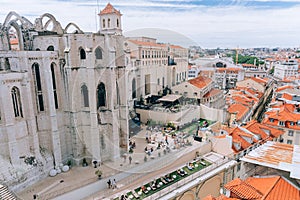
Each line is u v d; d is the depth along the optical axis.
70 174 38.00
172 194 29.58
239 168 37.28
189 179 32.38
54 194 31.58
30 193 32.84
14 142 33.88
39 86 38.81
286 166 29.81
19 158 34.78
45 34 44.25
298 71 157.25
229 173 36.41
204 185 33.50
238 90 88.38
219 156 38.47
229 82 116.50
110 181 33.53
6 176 31.98
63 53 40.38
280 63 178.25
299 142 47.53
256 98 82.56
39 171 36.59
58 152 40.22
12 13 43.81
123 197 30.02
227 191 25.39
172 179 32.41
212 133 38.78
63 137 41.84
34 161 36.53
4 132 33.16
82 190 32.22
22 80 35.19
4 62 35.97
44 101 39.28
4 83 32.53
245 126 44.94
